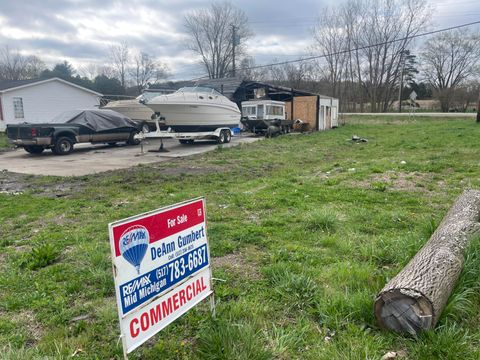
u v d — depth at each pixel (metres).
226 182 8.27
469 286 2.88
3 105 21.58
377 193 6.74
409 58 53.00
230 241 4.39
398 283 2.54
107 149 15.67
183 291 2.31
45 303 3.05
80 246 4.33
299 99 24.42
